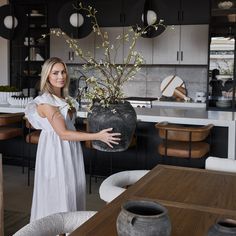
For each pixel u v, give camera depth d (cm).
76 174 261
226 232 106
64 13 504
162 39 662
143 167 466
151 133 456
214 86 636
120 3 679
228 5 614
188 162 445
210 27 627
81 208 268
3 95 538
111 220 142
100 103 172
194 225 139
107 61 195
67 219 168
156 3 415
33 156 528
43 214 260
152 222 107
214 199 170
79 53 217
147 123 455
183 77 697
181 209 156
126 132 168
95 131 169
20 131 472
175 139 374
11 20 544
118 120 165
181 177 207
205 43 643
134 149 468
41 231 154
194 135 365
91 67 197
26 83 763
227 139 423
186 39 651
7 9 550
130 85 732
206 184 194
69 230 167
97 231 132
